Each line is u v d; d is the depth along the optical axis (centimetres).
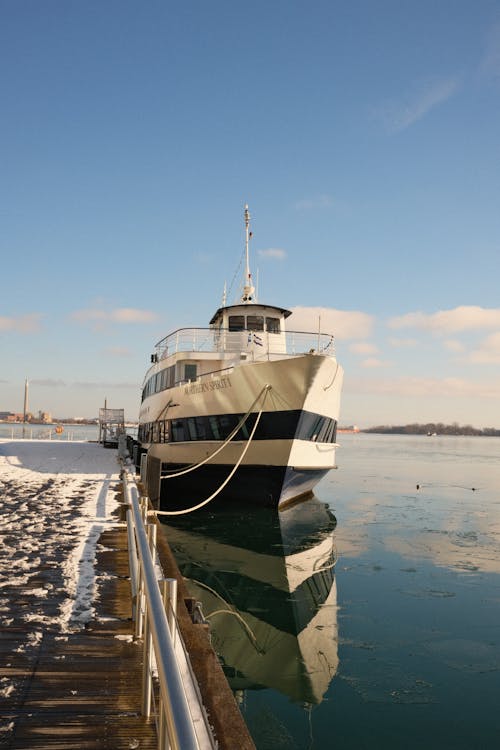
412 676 668
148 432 2395
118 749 303
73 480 1595
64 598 560
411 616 886
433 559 1281
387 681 655
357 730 544
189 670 376
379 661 713
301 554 1322
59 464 2161
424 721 562
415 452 7819
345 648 757
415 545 1440
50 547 771
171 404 1972
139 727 327
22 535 847
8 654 426
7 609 527
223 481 1766
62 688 373
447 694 621
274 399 1550
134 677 393
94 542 804
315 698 613
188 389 1831
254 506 1759
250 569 1181
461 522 1809
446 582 1084
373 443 13150
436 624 849
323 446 1883
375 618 877
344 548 1397
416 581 1092
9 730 319
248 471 1686
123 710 346
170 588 338
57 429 5019
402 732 541
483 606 934
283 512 1877
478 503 2303
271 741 522
